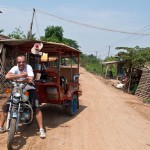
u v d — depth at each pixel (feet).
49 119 20.53
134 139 17.30
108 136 17.44
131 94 51.26
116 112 25.99
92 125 19.84
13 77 14.84
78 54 23.54
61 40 104.88
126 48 56.85
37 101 16.02
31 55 21.17
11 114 14.11
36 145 14.61
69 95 21.25
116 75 99.40
